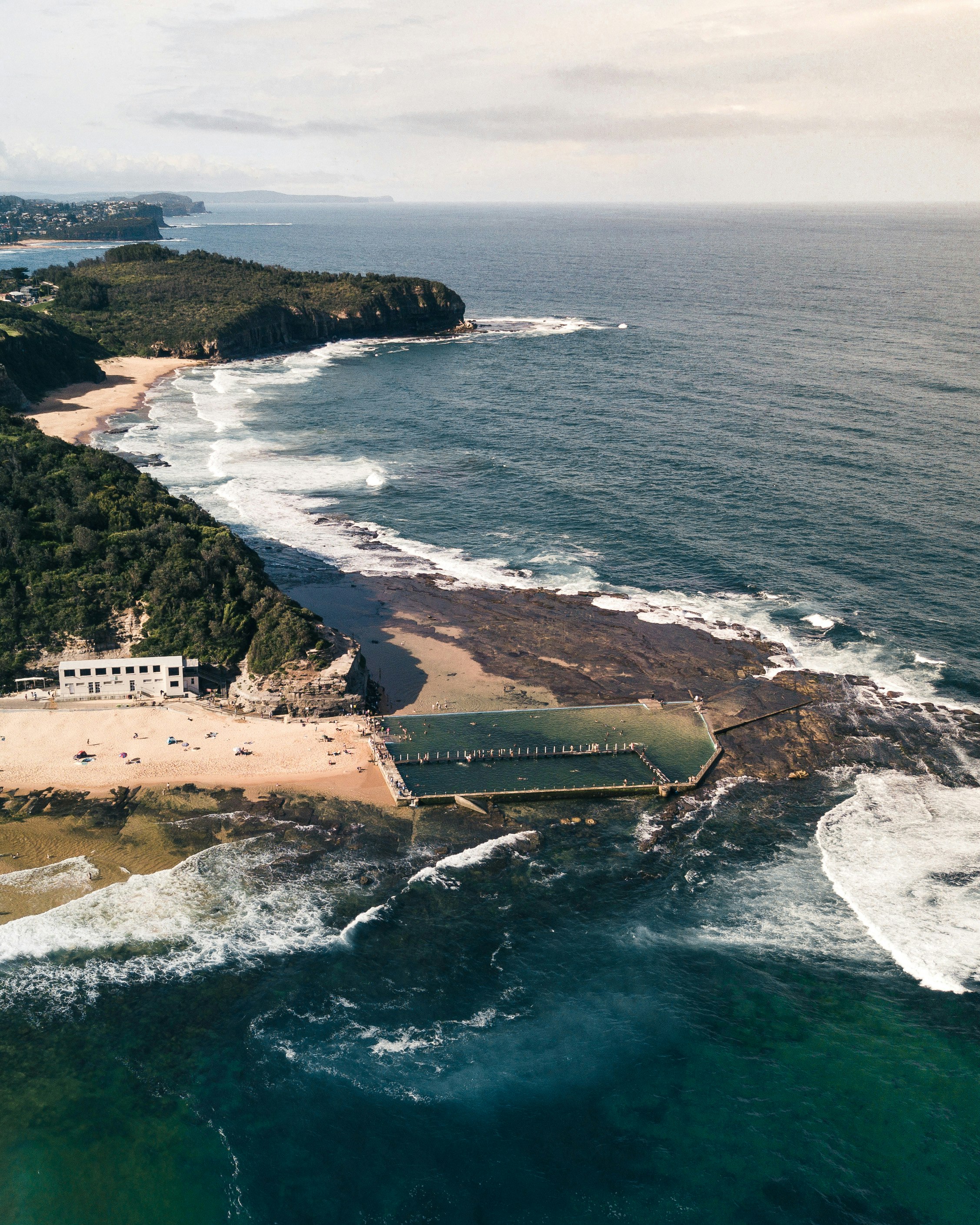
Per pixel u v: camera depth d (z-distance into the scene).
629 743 89.88
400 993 62.34
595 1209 49.56
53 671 93.12
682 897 71.62
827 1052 58.81
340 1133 53.22
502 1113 54.78
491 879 72.69
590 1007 61.88
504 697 97.88
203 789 80.56
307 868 72.38
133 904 68.06
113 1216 48.59
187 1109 54.09
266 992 61.78
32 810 76.81
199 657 94.44
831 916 69.81
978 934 67.88
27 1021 58.84
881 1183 50.94
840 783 85.25
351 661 94.44
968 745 90.25
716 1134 53.66
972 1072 57.53
